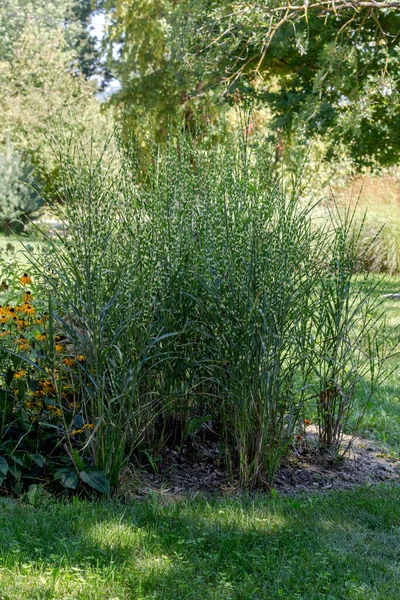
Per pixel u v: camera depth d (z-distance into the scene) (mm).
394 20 13547
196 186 5133
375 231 14906
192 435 5102
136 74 25422
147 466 4855
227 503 4309
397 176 18031
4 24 46938
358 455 5449
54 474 4250
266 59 15227
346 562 3650
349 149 15266
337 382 5211
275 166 5387
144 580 3336
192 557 3590
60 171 4656
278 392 4641
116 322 4508
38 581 3250
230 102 12234
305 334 4902
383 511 4305
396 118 14086
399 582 3484
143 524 3953
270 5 9977
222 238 4707
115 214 4828
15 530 3727
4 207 21547
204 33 11117
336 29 13789
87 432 4371
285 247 4703
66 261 4629
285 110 15148
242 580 3426
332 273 5090
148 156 5242
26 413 4586
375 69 13539
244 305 4508
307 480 4898
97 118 25234
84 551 3551
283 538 3857
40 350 4656
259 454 4609
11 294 5594
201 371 4969
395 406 6578
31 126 26031
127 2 24891
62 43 33188
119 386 4414
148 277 4680
